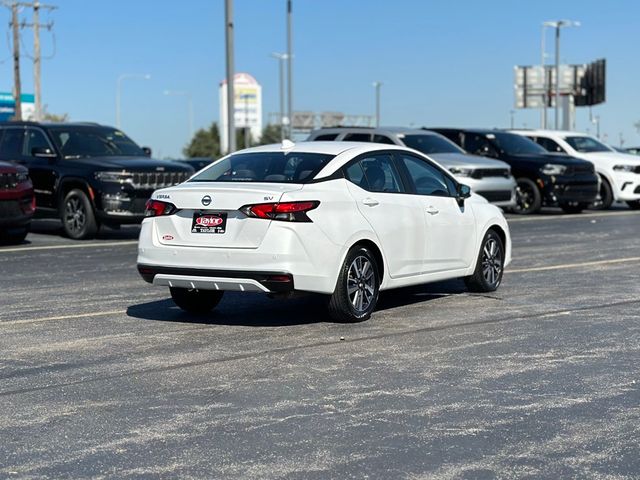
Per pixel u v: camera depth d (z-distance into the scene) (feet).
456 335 26.66
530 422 18.29
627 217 72.84
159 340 26.23
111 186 54.85
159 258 27.94
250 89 325.01
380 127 68.95
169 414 18.94
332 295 27.89
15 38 168.14
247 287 26.86
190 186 28.25
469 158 67.36
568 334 26.76
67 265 43.65
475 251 33.83
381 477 15.31
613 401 19.76
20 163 59.26
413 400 19.86
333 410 19.13
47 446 16.98
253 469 15.71
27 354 24.56
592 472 15.52
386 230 29.45
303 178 28.04
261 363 23.29
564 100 194.08
